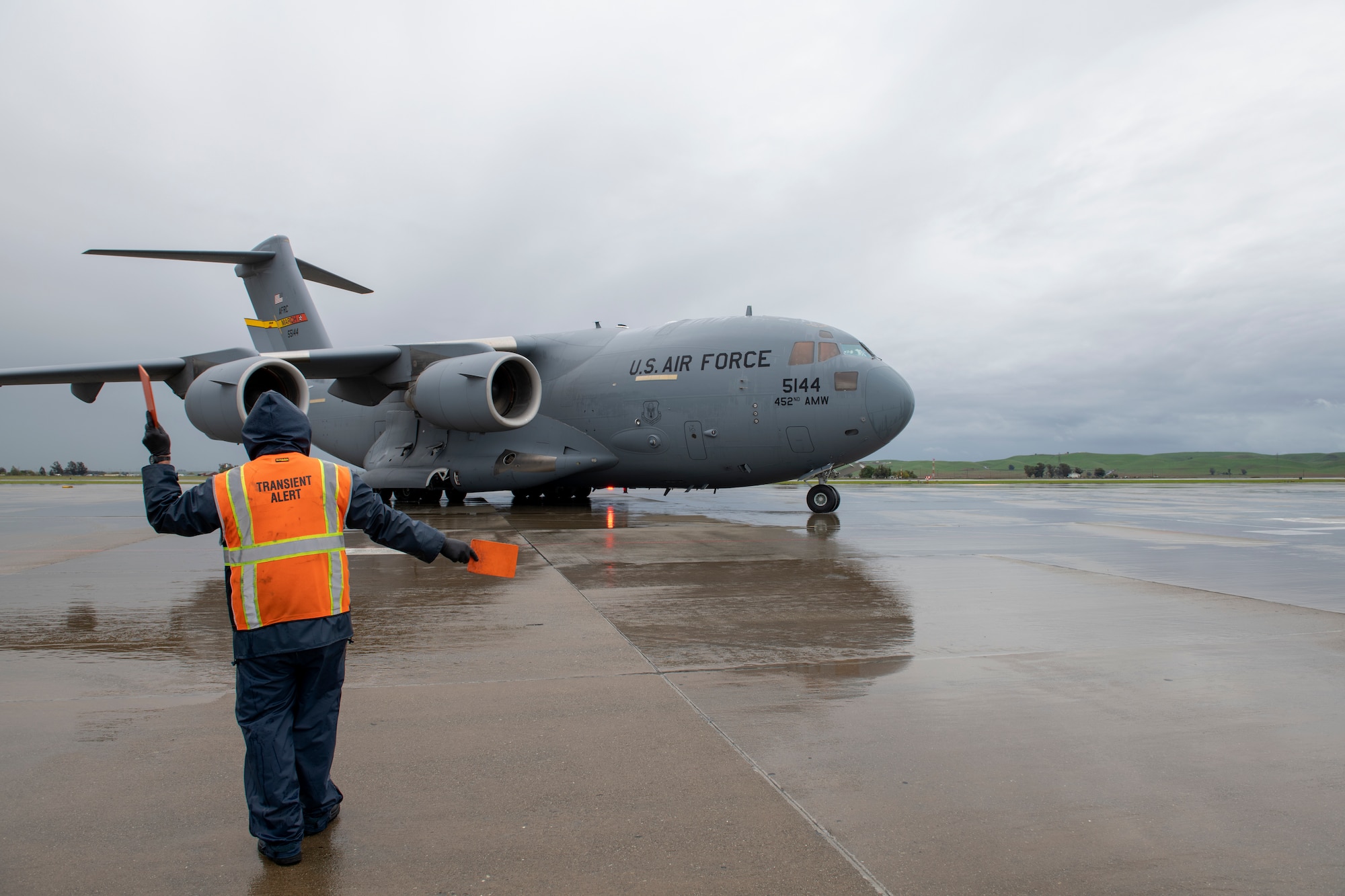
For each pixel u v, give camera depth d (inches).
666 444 593.9
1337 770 118.9
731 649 186.7
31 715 142.6
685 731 134.2
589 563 325.4
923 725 136.7
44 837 98.7
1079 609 232.4
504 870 91.5
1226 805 107.4
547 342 671.8
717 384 575.5
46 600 251.0
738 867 91.7
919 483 1797.5
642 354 612.7
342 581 102.9
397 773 117.6
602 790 111.8
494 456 646.5
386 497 729.0
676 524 505.4
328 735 101.5
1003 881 88.6
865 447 551.5
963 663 174.9
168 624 215.9
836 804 107.5
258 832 92.8
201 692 156.5
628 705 147.1
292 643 96.8
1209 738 131.0
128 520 585.0
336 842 98.0
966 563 327.6
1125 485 1545.3
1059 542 410.3
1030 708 145.8
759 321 587.2
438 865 92.7
